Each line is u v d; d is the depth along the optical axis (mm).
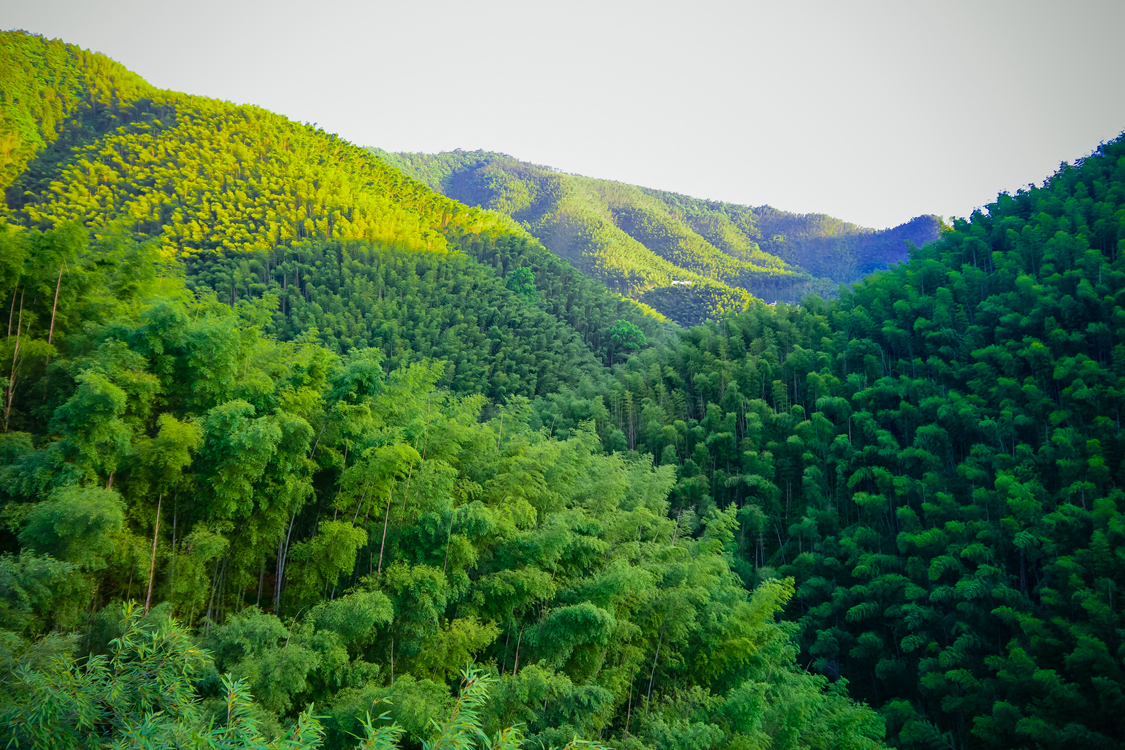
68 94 114938
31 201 84688
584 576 15562
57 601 8984
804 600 29812
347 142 124188
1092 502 25594
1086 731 19516
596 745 7551
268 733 8453
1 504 9547
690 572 17734
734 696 14609
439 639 11992
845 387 36438
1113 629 21047
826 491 33000
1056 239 35594
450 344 65312
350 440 13461
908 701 24625
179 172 93750
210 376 11930
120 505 9438
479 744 10938
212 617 11453
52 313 12188
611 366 73688
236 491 10945
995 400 31531
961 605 24562
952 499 27828
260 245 80812
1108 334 30234
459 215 110312
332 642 10336
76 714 6113
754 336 45438
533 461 16375
